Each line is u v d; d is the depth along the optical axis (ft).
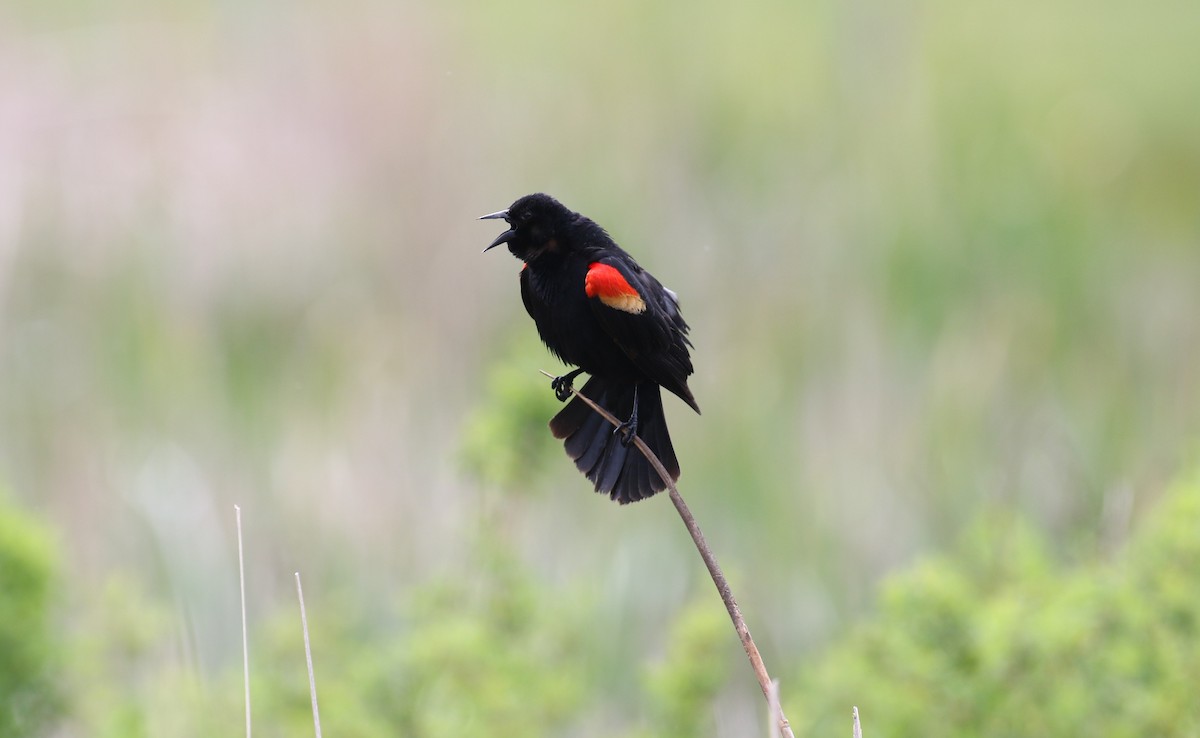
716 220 47.93
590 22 55.67
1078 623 24.66
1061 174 51.75
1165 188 55.16
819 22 58.03
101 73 50.47
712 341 44.14
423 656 26.27
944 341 43.45
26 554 25.80
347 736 25.40
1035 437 40.70
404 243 46.29
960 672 24.98
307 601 35.86
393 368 42.80
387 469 39.81
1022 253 47.21
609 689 35.27
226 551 36.70
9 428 40.83
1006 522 30.01
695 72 53.72
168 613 30.99
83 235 44.86
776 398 42.29
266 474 39.50
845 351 43.60
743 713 33.06
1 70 50.03
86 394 41.50
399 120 48.67
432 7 54.70
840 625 36.86
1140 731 24.23
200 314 43.80
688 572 37.93
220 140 47.83
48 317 43.57
